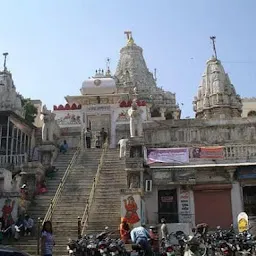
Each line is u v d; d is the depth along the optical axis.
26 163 20.70
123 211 17.92
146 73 56.41
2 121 24.61
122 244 12.66
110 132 30.05
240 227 18.16
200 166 21.62
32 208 18.88
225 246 13.65
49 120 24.39
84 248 12.29
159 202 21.83
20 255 6.84
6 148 24.12
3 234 16.72
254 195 21.50
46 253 9.76
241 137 24.89
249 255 13.66
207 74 39.53
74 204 18.84
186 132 25.36
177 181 21.66
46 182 20.92
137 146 22.61
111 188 20.09
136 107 23.72
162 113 48.59
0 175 19.03
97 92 32.69
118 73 55.47
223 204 21.41
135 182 20.30
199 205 21.56
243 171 21.52
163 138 25.44
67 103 32.28
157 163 22.08
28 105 38.38
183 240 13.53
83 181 20.75
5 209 17.97
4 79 30.08
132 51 57.25
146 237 10.96
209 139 25.00
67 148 25.38
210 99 38.09
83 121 30.81
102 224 17.53
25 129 26.69
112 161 22.70
